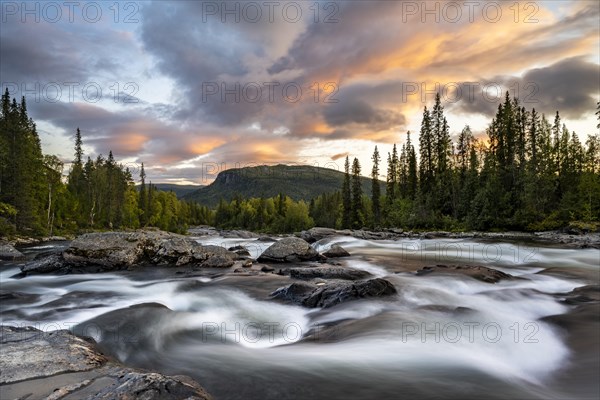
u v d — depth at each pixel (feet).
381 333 31.12
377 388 21.20
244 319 36.76
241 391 20.42
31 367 17.16
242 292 46.39
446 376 23.36
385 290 41.68
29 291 49.34
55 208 237.25
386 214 305.12
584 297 43.73
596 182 201.57
